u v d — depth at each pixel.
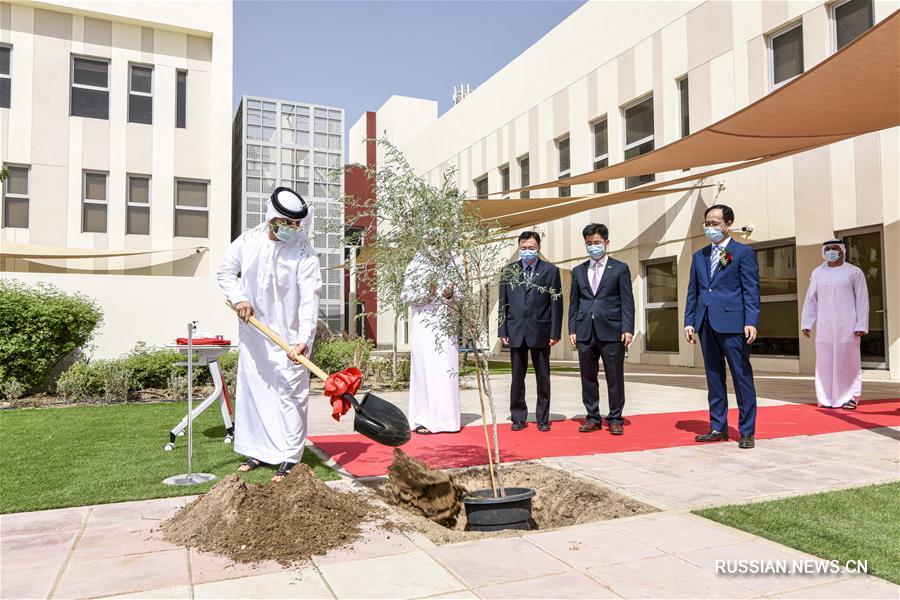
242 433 3.81
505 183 17.50
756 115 6.28
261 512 2.58
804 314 6.58
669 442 4.59
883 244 8.52
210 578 2.10
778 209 9.93
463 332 3.30
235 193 18.44
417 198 3.14
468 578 2.10
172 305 9.10
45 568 2.19
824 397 6.34
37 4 12.66
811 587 1.99
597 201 10.65
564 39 14.84
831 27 9.18
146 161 13.45
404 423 3.10
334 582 2.07
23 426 5.25
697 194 11.38
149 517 2.77
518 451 4.28
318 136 18.20
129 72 13.47
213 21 13.85
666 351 12.38
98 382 7.14
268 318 3.74
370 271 3.31
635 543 2.42
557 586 2.03
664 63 12.03
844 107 6.12
